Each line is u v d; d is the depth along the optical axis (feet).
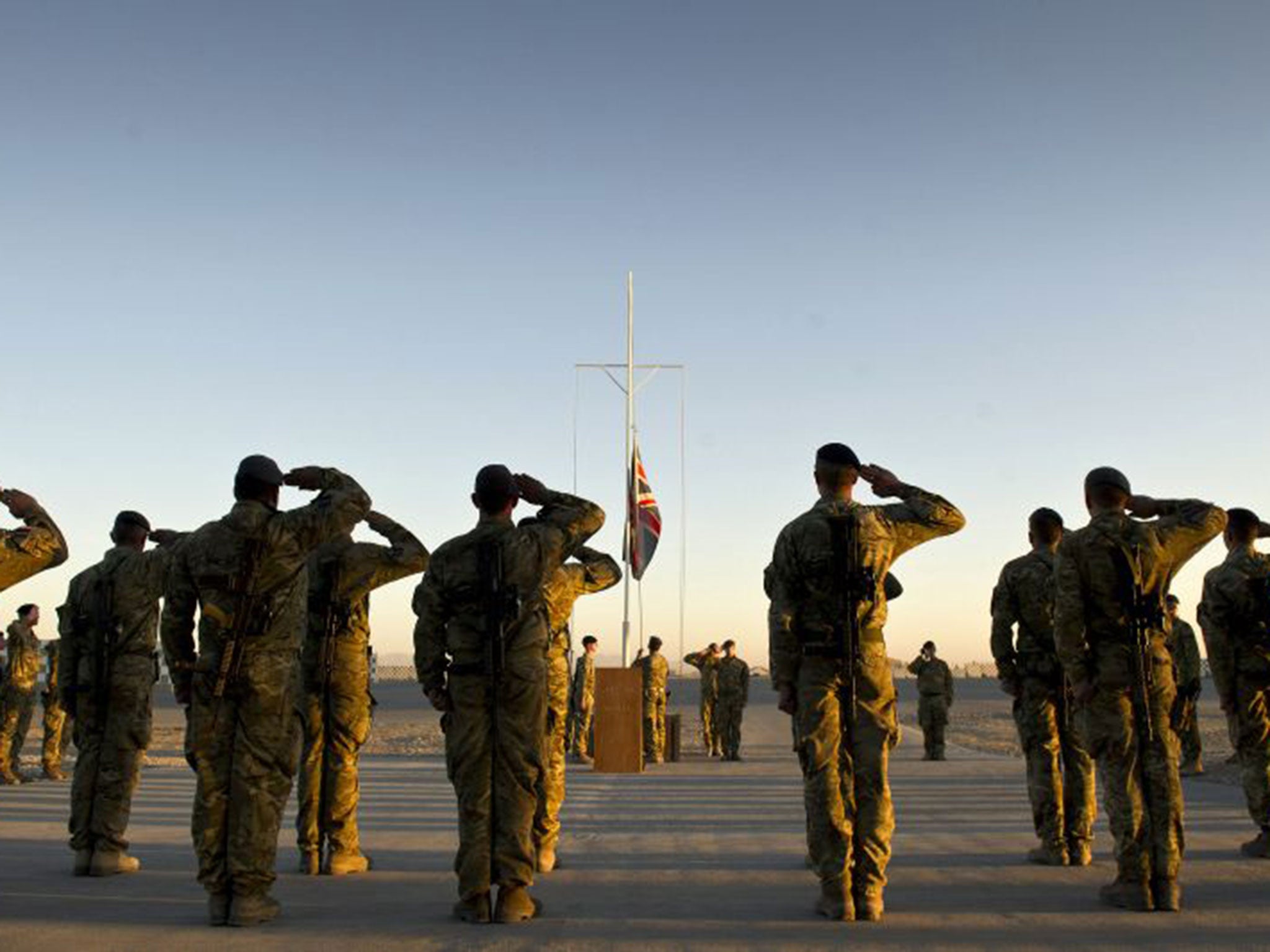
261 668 17.31
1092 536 19.34
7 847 26.81
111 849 22.02
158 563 22.82
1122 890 18.53
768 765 59.36
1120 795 18.65
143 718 22.49
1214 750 68.80
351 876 21.93
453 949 15.17
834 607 18.08
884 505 19.02
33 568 17.81
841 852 17.53
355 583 22.13
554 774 22.65
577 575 22.50
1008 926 16.89
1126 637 18.94
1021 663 24.06
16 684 48.62
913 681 260.01
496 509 18.45
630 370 69.41
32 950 15.15
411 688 266.57
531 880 17.39
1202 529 19.31
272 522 17.62
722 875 21.90
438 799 38.24
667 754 62.69
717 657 69.92
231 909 16.85
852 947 15.40
